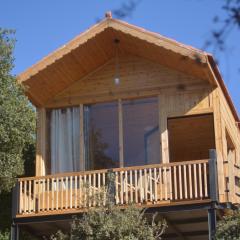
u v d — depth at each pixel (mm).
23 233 16281
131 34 14172
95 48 14844
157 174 14008
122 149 14781
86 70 15398
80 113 15359
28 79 14531
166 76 14984
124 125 14969
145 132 14766
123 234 12227
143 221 12438
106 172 13703
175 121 15375
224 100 15469
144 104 15000
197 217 14062
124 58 15430
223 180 13469
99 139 15062
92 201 13219
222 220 12602
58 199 14242
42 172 15023
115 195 13344
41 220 14109
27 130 13758
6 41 14086
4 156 13398
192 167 14664
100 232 12219
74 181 14648
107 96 15258
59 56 14508
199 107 14547
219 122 14312
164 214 13648
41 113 15500
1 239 15906
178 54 13828
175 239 16125
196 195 13133
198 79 14734
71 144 15203
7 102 13508
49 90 15297
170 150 17531
